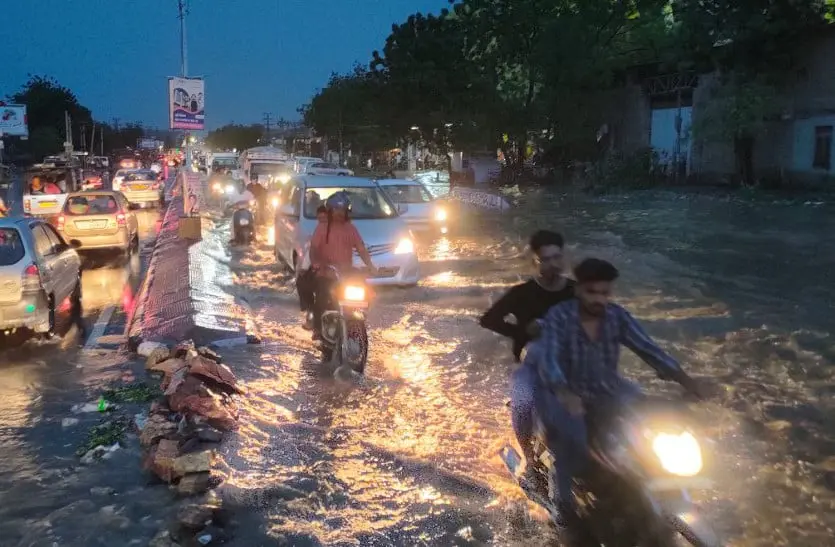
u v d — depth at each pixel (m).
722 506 4.32
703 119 27.09
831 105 24.47
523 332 4.51
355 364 7.02
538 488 4.10
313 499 4.51
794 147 25.91
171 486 4.71
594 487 3.61
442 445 5.36
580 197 29.28
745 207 22.20
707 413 5.94
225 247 17.33
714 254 14.65
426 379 6.98
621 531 3.49
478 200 28.28
